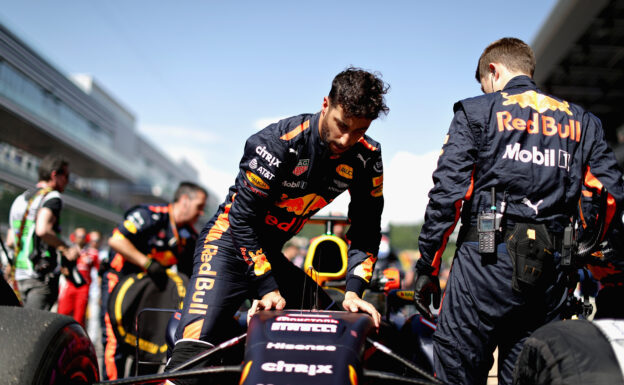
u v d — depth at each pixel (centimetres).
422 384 161
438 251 196
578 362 146
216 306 212
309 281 243
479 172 196
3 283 185
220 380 210
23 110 3125
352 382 145
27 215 431
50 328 165
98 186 5188
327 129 195
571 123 199
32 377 152
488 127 195
